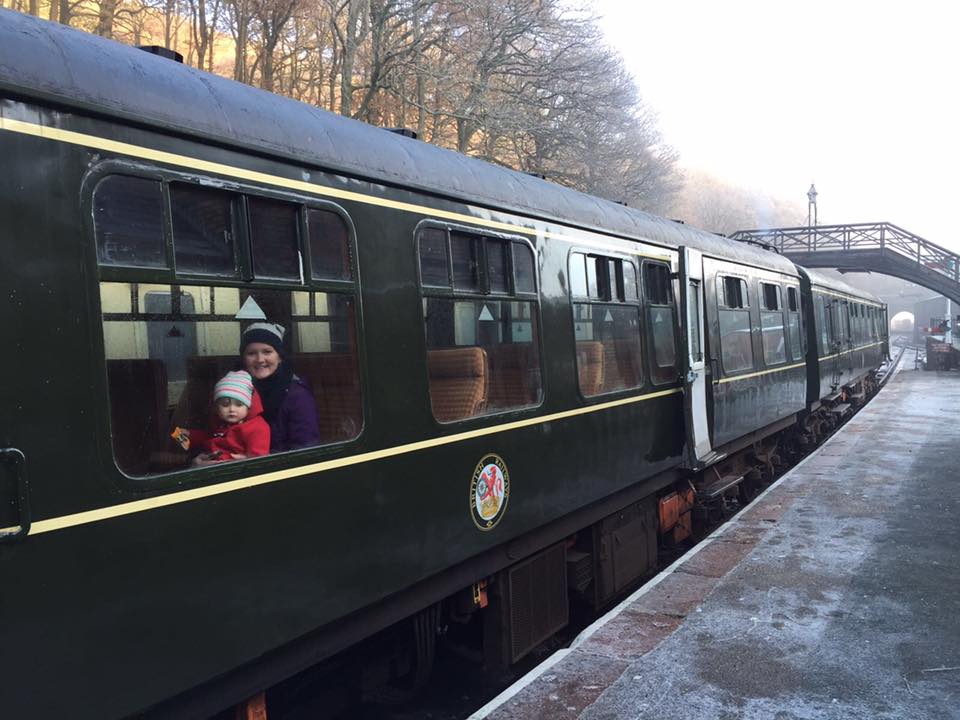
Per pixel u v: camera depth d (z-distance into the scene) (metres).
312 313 2.97
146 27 22.25
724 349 7.74
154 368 2.37
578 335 4.98
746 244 9.55
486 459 3.94
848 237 31.72
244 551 2.59
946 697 3.43
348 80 16.58
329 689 3.59
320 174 3.05
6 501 1.94
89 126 2.23
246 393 2.66
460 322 3.85
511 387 4.25
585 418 4.97
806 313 12.70
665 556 7.52
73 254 2.15
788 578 5.06
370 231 3.29
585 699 3.46
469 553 3.79
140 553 2.26
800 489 7.79
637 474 5.73
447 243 3.79
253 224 2.75
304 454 2.84
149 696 2.26
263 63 20.08
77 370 2.13
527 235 4.48
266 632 2.66
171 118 2.47
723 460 8.32
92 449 2.15
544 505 4.47
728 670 3.73
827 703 3.39
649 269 6.22
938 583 4.90
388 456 3.28
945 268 30.25
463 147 20.19
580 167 25.22
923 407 15.27
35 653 1.99
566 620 5.00
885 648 3.95
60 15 17.64
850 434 11.67
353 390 3.14
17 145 2.05
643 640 4.12
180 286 2.46
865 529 6.21
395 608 3.46
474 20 18.41
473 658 4.77
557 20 20.64
